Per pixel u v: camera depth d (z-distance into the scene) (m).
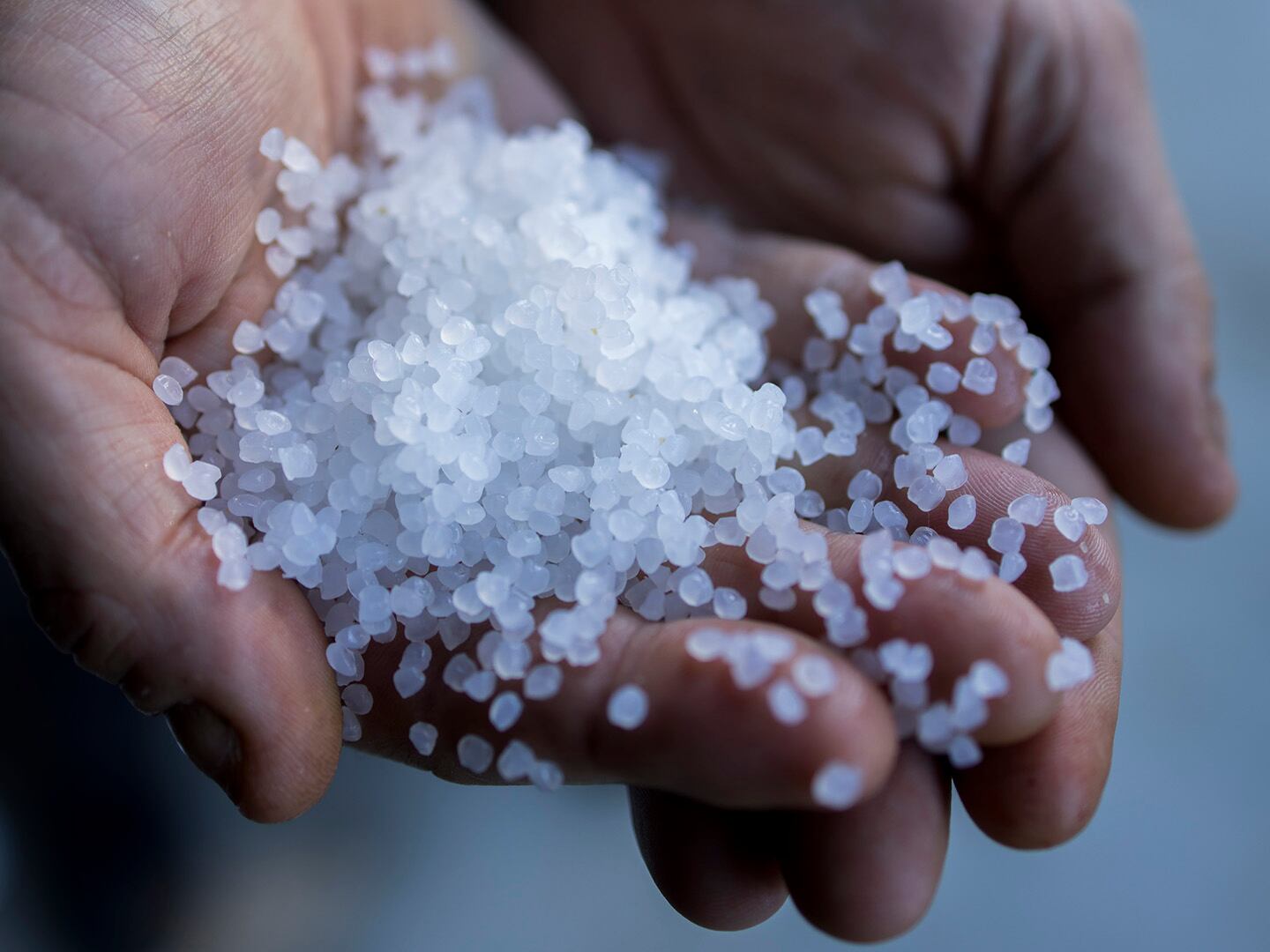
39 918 0.34
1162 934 0.36
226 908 0.36
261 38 0.29
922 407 0.29
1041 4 0.32
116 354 0.26
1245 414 0.44
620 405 0.28
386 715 0.27
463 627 0.27
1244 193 0.48
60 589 0.26
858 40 0.34
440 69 0.35
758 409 0.28
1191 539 0.42
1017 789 0.26
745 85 0.35
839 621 0.26
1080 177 0.33
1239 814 0.37
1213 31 0.51
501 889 0.37
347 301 0.30
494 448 0.27
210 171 0.28
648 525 0.27
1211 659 0.40
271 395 0.29
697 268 0.33
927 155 0.34
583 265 0.29
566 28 0.37
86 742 0.35
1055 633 0.26
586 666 0.26
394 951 0.36
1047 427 0.31
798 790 0.25
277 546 0.27
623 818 0.38
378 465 0.27
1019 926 0.36
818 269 0.32
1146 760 0.38
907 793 0.26
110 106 0.26
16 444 0.25
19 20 0.26
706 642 0.26
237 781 0.26
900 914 0.26
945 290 0.30
